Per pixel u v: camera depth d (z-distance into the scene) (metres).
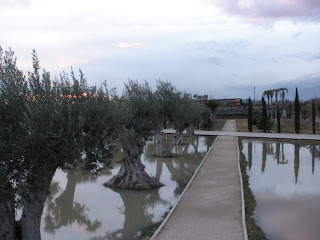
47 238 10.71
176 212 10.81
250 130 51.91
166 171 21.34
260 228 10.03
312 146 33.34
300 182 17.30
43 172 7.20
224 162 21.09
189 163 24.28
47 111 6.52
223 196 12.80
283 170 20.78
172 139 27.50
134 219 12.27
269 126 49.88
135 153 16.53
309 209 12.42
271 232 10.05
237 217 10.34
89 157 7.81
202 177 16.41
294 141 36.81
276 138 38.59
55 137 6.62
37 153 6.49
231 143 33.00
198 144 36.41
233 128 58.44
